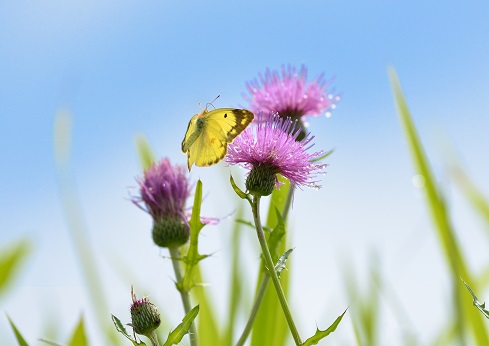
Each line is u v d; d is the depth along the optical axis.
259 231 0.96
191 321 0.94
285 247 1.06
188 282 1.00
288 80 1.07
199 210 1.00
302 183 0.99
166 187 1.03
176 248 1.03
